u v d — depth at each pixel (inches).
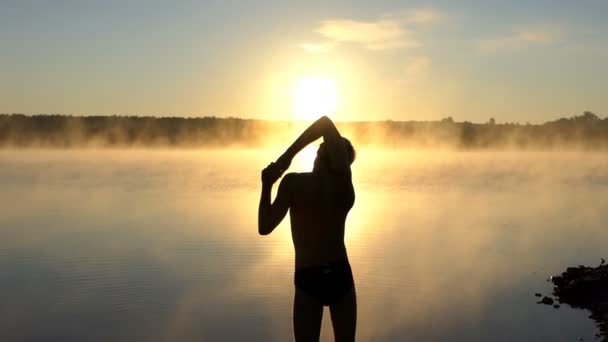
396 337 336.8
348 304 165.9
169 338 331.9
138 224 781.3
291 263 526.6
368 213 925.8
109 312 382.3
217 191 1326.3
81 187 1428.4
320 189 164.7
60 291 433.4
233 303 400.5
